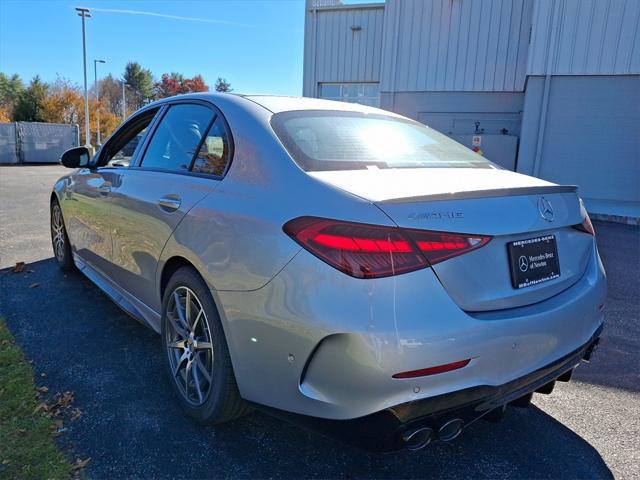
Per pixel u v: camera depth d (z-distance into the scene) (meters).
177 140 2.79
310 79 16.19
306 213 1.79
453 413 1.77
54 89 40.62
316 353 1.70
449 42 13.86
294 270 1.75
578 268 2.28
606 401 2.75
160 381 2.75
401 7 14.11
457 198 1.81
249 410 2.23
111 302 3.92
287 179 1.97
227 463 2.11
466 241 1.76
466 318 1.72
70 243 4.32
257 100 2.56
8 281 4.37
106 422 2.35
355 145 2.31
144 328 3.45
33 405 2.45
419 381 1.65
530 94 12.40
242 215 2.00
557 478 2.11
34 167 20.89
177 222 2.38
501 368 1.82
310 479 2.04
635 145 11.93
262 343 1.87
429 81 14.17
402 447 1.75
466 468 2.15
